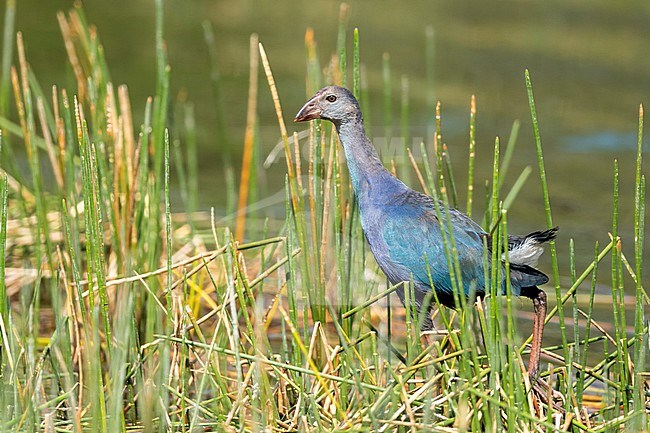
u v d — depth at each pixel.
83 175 8.48
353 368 8.20
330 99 9.85
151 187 10.86
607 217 15.80
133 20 26.97
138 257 10.89
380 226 9.75
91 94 10.95
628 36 26.09
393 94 21.12
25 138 12.31
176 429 8.88
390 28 26.22
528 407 8.45
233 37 25.34
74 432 7.98
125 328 7.99
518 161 18.23
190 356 10.16
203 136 18.86
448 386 8.34
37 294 10.44
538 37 25.80
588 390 10.27
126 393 9.81
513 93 21.58
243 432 8.20
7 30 13.92
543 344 11.53
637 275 8.30
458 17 27.69
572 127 19.89
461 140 18.89
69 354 9.35
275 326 12.09
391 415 8.09
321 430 8.03
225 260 10.80
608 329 11.84
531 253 8.89
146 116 10.54
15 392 8.38
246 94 21.16
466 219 9.52
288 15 27.70
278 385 9.17
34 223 13.02
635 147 19.02
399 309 12.81
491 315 8.01
